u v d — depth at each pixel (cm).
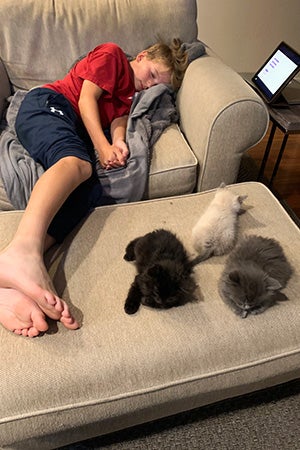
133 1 158
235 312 90
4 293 88
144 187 130
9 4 147
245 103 123
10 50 152
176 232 112
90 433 92
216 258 105
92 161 132
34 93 136
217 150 130
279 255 100
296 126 147
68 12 153
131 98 151
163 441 104
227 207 110
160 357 82
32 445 87
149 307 90
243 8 238
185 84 148
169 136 141
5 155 127
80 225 113
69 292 94
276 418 109
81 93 138
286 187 194
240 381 87
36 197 102
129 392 80
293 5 242
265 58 265
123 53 150
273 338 88
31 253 91
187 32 165
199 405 97
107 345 82
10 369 77
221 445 103
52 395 77
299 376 102
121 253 105
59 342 82
